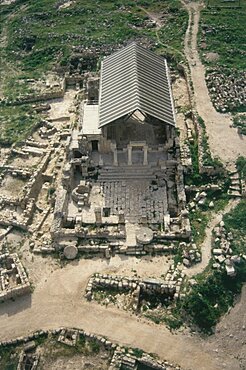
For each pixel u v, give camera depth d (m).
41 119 73.56
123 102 59.03
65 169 59.81
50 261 52.75
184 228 53.41
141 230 54.12
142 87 60.22
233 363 44.16
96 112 65.44
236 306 47.69
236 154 61.28
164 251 52.94
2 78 86.00
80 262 52.41
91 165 62.06
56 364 44.50
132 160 62.00
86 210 57.75
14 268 52.09
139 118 65.38
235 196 57.56
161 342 45.22
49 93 78.56
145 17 99.50
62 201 57.00
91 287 49.62
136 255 52.88
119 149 62.72
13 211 59.28
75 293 49.38
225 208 56.41
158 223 56.06
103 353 44.88
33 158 66.75
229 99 70.06
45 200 60.84
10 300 49.31
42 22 102.00
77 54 87.62
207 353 44.66
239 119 66.44
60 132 69.88
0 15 108.62
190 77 76.56
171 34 91.56
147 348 44.75
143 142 58.75
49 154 66.12
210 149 61.97
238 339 45.53
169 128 61.50
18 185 62.88
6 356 45.41
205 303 46.84
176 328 46.25
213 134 64.19
